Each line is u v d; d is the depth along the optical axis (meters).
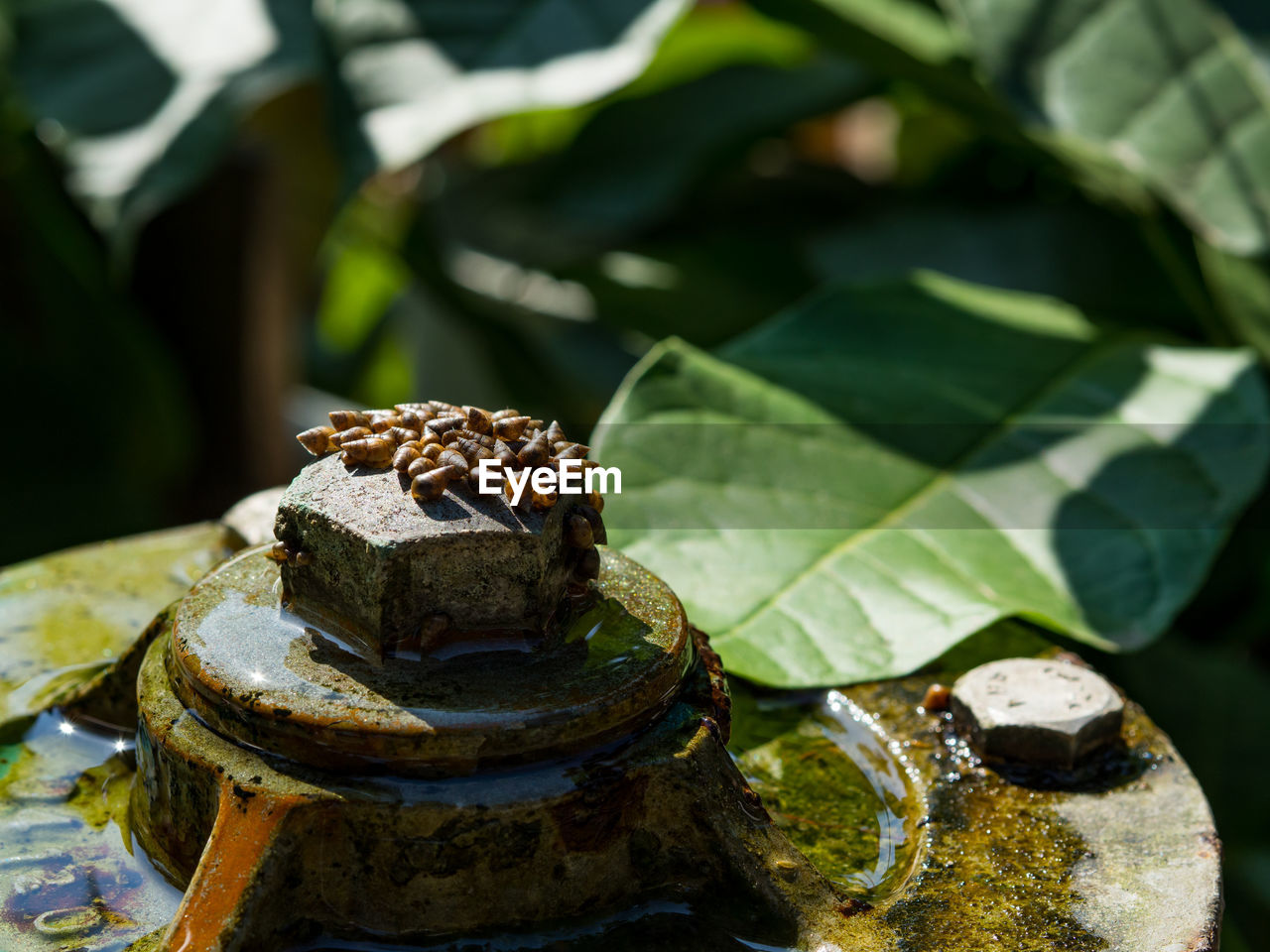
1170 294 0.69
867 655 0.35
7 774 0.32
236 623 0.30
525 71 0.53
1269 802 0.58
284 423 0.85
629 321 0.80
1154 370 0.45
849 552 0.38
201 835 0.29
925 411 0.43
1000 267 0.74
